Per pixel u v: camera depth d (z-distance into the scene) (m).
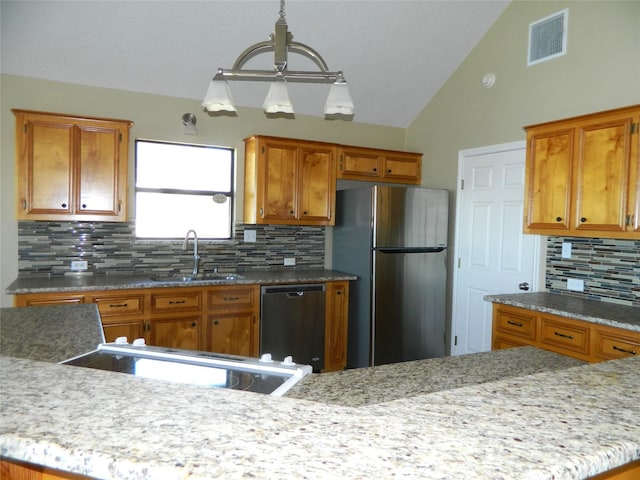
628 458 0.62
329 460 0.56
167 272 3.91
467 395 0.82
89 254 3.65
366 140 4.68
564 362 1.53
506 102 3.66
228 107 2.19
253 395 0.81
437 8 3.49
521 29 3.54
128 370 1.27
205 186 4.06
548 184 2.96
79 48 3.25
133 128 3.72
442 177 4.35
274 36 2.09
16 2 2.85
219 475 0.52
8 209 3.38
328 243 4.47
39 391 0.81
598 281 3.00
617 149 2.56
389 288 3.88
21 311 1.98
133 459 0.56
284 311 3.68
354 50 3.71
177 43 3.36
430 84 4.30
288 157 3.91
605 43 2.96
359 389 1.21
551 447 0.61
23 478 0.76
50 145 3.20
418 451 0.59
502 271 3.71
